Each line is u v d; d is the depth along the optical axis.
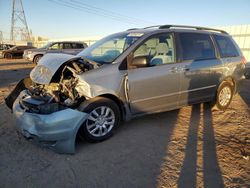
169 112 5.29
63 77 3.80
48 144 3.33
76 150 3.51
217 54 5.23
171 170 3.05
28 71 12.41
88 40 31.80
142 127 4.41
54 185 2.71
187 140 3.93
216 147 3.70
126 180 2.83
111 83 3.70
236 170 3.08
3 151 3.41
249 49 17.77
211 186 2.75
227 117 5.10
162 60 4.28
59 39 37.62
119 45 4.27
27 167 3.04
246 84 9.13
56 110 3.42
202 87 4.97
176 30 4.60
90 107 3.54
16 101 3.90
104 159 3.28
